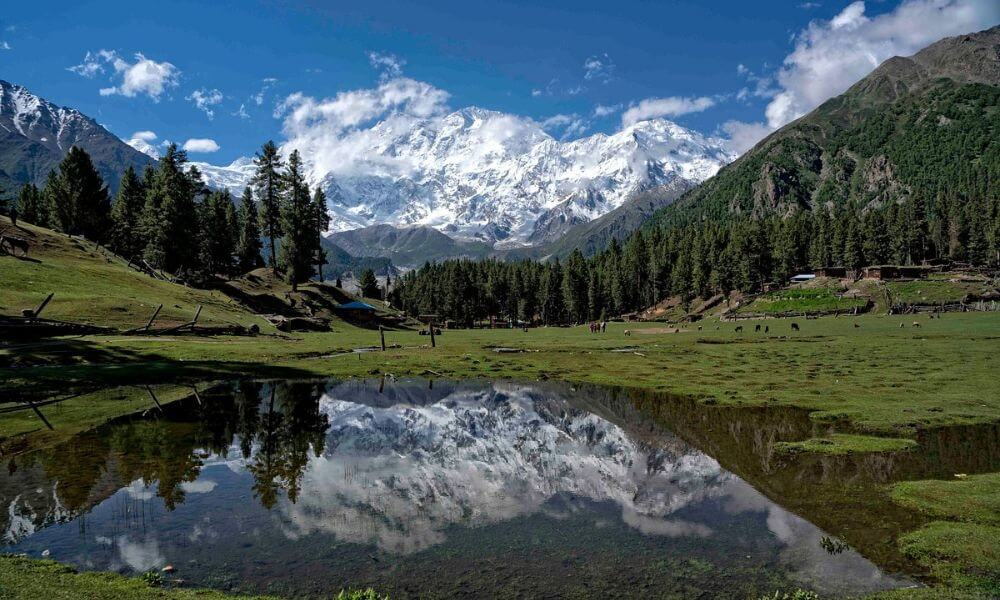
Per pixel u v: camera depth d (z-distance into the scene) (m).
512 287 192.88
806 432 23.77
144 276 78.25
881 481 16.95
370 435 24.50
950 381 34.75
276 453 21.00
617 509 15.14
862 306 123.56
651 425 26.38
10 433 22.14
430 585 10.70
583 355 58.16
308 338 73.88
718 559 11.91
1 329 40.19
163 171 102.06
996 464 18.52
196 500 15.44
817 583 10.84
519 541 12.88
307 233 120.25
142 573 10.93
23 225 77.44
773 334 82.06
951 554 11.79
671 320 159.50
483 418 28.61
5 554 11.60
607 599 10.18
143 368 38.59
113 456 19.58
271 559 11.75
